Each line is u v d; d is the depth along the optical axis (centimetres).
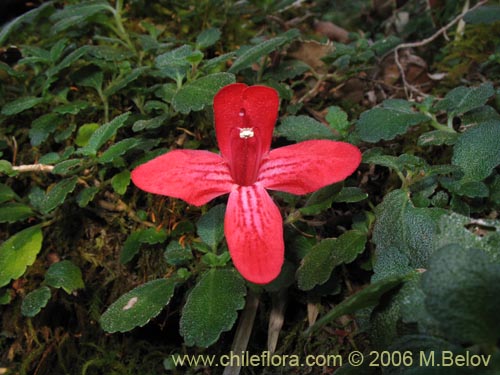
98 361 11
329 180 9
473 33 16
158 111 13
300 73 14
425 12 18
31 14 14
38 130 12
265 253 8
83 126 12
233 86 9
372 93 15
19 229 12
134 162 12
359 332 10
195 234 12
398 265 9
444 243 8
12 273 11
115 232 12
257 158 9
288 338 11
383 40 14
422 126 13
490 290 7
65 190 10
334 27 18
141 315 9
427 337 7
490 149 10
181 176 9
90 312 12
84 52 12
